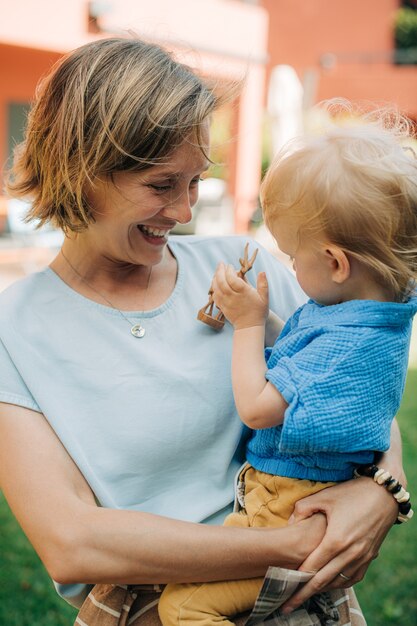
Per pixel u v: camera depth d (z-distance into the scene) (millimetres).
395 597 3277
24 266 9031
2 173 1745
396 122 1748
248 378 1557
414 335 7965
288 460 1588
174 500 1617
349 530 1493
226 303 1645
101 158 1462
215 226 11797
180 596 1518
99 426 1560
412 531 3775
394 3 20984
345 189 1473
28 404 1518
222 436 1663
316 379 1443
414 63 19562
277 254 9938
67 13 9141
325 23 19828
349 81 16234
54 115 1531
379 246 1479
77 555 1395
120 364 1598
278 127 12727
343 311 1520
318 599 1602
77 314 1615
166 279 1756
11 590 3309
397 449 1679
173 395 1611
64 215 1587
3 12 8516
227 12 11758
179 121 1455
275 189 1571
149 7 10359
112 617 1564
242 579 1518
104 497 1521
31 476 1459
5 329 1550
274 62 19953
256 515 1598
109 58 1487
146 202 1509
